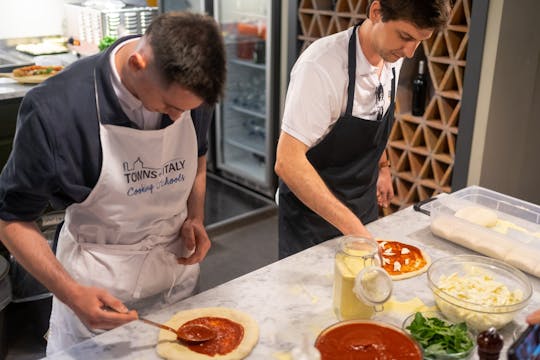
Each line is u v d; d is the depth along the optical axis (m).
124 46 1.33
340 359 1.09
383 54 1.56
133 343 1.20
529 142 3.12
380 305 1.29
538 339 0.96
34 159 1.25
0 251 2.76
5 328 2.37
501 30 2.58
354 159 1.83
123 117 1.33
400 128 3.21
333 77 1.63
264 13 3.88
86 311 1.21
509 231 1.61
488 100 2.70
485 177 2.88
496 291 1.30
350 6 3.10
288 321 1.27
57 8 4.10
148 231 1.50
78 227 1.45
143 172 1.41
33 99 1.25
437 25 1.42
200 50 1.07
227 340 1.19
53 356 1.15
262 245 3.43
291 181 1.58
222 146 4.38
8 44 3.98
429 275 1.33
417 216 1.83
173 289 1.60
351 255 1.25
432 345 1.13
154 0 4.22
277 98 3.80
